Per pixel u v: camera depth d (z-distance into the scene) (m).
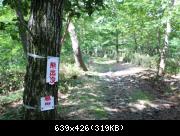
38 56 5.13
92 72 15.27
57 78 5.39
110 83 12.20
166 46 15.30
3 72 11.11
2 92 10.27
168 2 14.31
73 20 15.06
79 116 7.04
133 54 25.72
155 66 18.59
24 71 11.42
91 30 28.58
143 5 15.49
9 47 11.98
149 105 9.26
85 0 6.58
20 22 5.29
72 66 14.36
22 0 6.05
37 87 5.18
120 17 22.55
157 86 12.43
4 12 10.19
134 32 25.23
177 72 15.94
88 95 9.46
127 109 8.50
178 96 10.83
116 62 28.45
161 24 15.78
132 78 14.19
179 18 14.75
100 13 20.19
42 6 5.11
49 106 5.33
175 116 8.16
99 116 7.29
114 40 34.69
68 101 8.65
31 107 5.23
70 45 17.42
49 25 5.14
